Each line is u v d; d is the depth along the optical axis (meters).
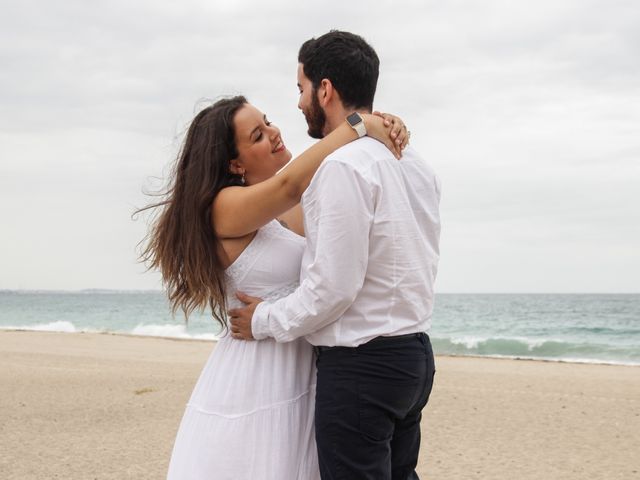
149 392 9.88
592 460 6.22
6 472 5.63
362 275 2.25
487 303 85.19
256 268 2.57
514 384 11.20
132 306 78.56
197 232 2.58
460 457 6.30
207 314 47.34
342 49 2.45
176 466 2.54
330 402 2.32
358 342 2.29
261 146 2.64
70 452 6.30
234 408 2.49
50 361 14.23
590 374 13.16
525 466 5.98
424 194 2.46
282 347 2.54
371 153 2.30
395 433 2.53
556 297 125.25
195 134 2.65
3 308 74.00
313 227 2.32
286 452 2.47
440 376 12.43
